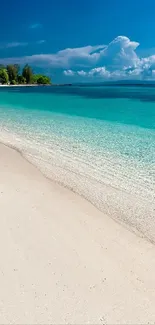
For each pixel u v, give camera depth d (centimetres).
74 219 622
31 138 1447
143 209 702
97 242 541
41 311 373
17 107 3031
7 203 660
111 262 484
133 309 389
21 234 538
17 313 367
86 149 1237
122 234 581
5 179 823
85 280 434
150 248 538
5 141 1359
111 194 780
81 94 6150
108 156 1134
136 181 878
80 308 383
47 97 4862
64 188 798
